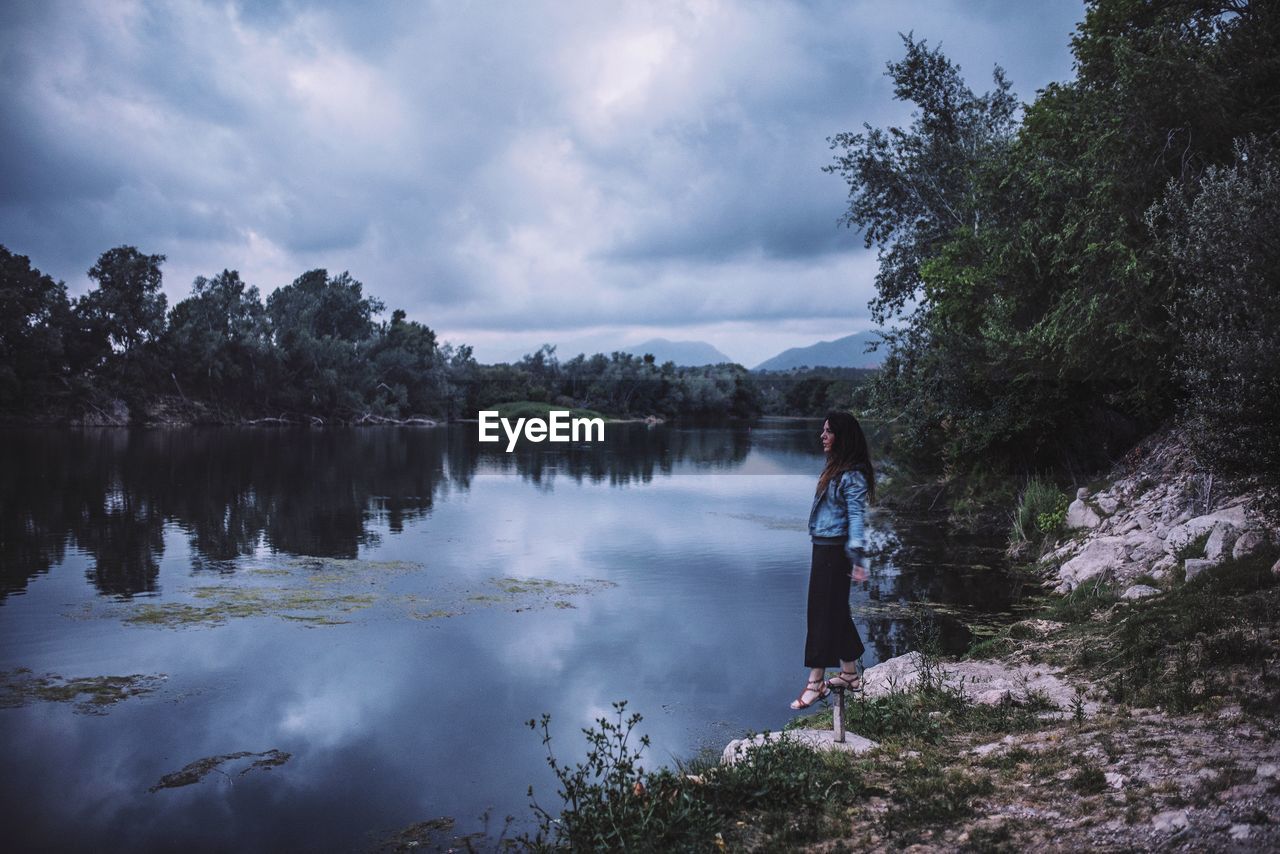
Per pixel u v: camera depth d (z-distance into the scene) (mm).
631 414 142250
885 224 27922
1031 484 19984
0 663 10531
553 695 9344
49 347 79562
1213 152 13203
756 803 4902
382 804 6715
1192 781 4398
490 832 6242
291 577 15820
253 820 6496
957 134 26203
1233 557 9156
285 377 98500
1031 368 18594
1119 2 14461
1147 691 6336
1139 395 16172
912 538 20047
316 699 9250
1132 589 10305
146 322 86438
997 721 6215
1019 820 4289
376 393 110625
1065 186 16156
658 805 4785
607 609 13406
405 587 14992
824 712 7836
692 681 9750
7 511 24047
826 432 6082
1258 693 5691
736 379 159000
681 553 18750
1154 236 12672
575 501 29094
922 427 24547
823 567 6008
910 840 4219
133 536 20375
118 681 9859
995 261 18188
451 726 8414
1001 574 15695
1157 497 14320
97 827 6352
